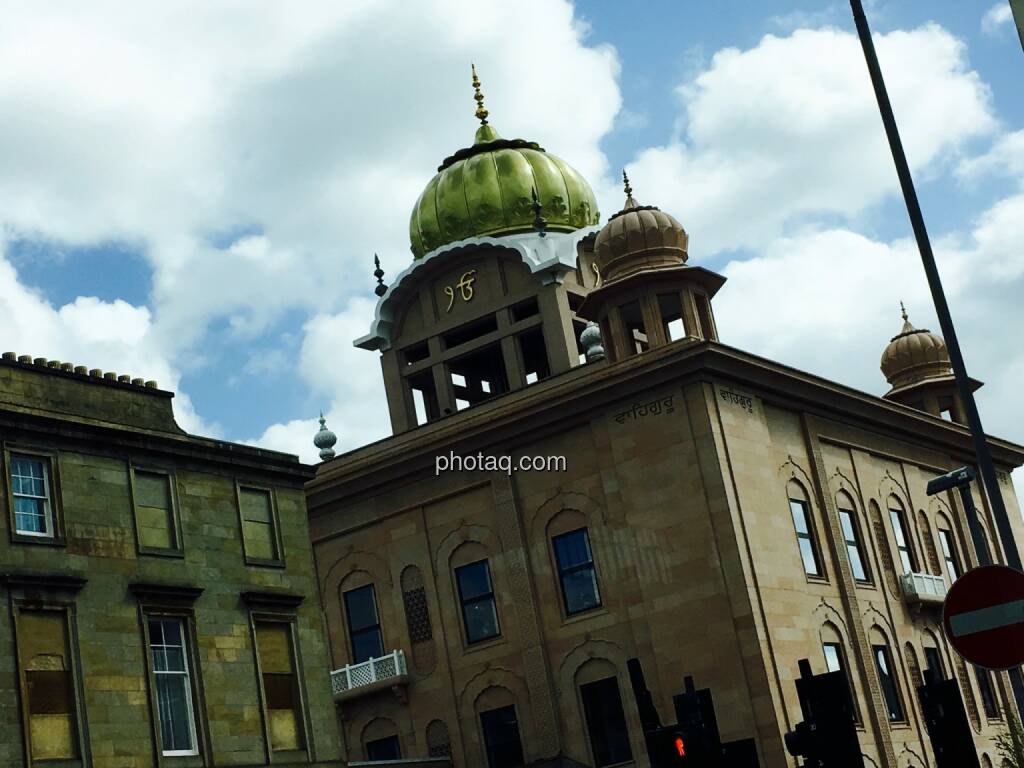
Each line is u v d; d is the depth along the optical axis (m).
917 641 60.50
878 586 58.81
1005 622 16.81
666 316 60.34
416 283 67.81
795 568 53.38
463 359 68.00
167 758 36.81
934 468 67.75
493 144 70.94
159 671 37.75
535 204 67.50
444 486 57.16
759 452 53.84
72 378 38.34
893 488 63.53
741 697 49.25
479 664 55.19
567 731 52.91
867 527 59.94
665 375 52.12
